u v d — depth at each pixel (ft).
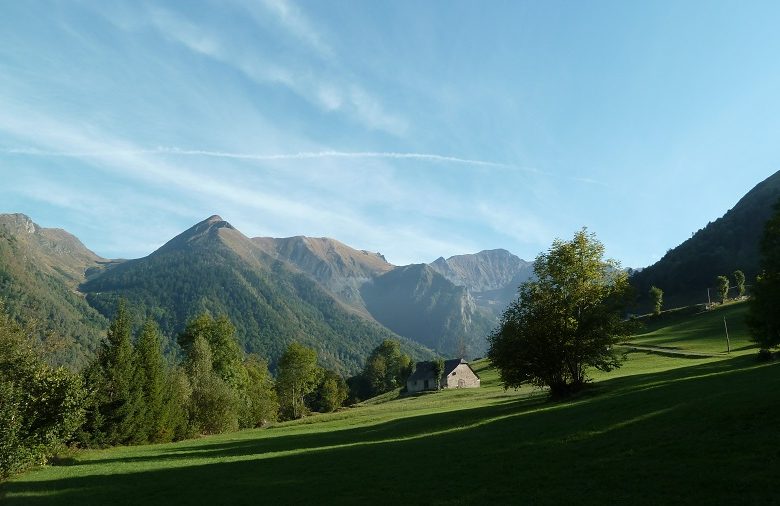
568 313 164.55
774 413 66.54
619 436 74.13
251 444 156.87
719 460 53.93
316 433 182.29
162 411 196.65
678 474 51.70
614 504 46.06
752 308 164.14
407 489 62.18
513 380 170.30
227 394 249.55
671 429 71.31
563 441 78.89
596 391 153.99
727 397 82.99
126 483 88.63
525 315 169.78
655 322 509.35
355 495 62.13
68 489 85.30
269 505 61.57
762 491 43.45
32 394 107.96
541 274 171.01
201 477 89.71
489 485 58.85
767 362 155.94
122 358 177.68
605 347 164.66
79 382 118.42
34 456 105.40
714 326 410.11
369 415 254.88
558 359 165.07
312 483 73.72
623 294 168.04
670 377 160.35
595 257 167.02
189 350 282.15
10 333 120.06
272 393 382.22
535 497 51.31
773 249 151.02
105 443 166.40
